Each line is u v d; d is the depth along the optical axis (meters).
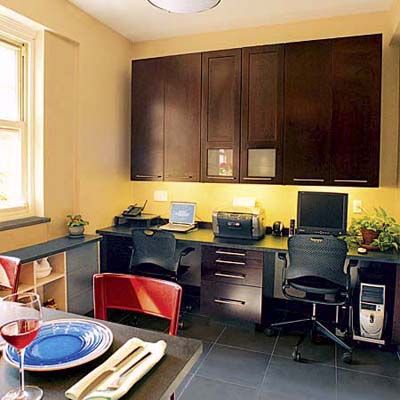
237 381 2.46
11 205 2.89
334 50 3.08
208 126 3.50
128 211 3.92
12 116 2.90
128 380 0.99
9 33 2.76
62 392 0.96
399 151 3.21
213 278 3.27
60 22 3.03
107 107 3.69
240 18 3.37
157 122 3.71
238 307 3.21
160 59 3.65
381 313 2.87
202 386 2.39
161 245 3.17
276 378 2.50
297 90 3.19
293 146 3.23
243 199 3.62
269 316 3.47
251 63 3.33
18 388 0.98
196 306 3.75
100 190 3.65
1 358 1.13
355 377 2.53
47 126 3.02
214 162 3.53
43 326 1.30
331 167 3.13
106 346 1.17
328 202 3.19
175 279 3.24
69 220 3.28
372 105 3.01
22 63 2.93
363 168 3.05
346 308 3.16
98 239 3.28
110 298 1.61
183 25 3.54
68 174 3.28
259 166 3.37
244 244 3.12
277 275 3.67
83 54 3.33
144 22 3.49
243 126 3.38
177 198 4.01
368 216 3.16
